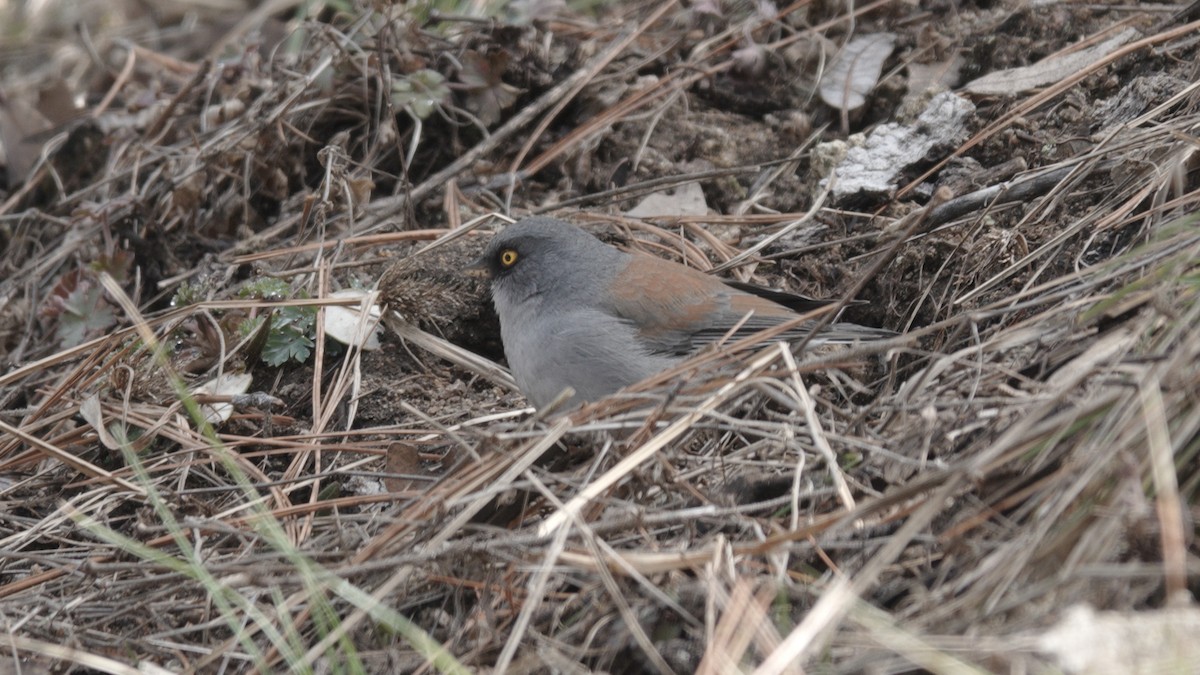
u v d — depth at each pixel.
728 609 5.88
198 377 10.02
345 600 6.84
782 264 10.51
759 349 8.82
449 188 11.52
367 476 8.55
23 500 9.05
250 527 7.82
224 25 15.40
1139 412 5.90
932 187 10.65
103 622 7.11
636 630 5.94
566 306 9.28
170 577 7.07
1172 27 11.09
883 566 5.83
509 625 6.61
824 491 6.79
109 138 12.72
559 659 6.07
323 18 14.01
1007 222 9.55
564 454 7.66
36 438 9.16
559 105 11.96
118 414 9.53
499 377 9.72
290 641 6.71
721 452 7.94
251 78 12.73
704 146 11.84
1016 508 6.18
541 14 12.19
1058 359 7.11
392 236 10.93
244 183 11.78
